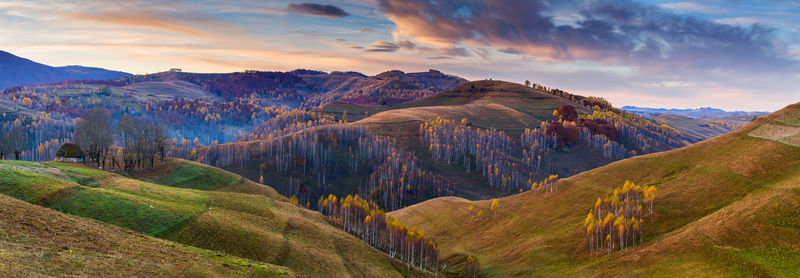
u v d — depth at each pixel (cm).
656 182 13150
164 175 13462
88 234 5184
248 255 7044
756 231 8456
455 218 16812
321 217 12900
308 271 7238
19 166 8381
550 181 16662
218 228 7538
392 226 12900
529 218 14338
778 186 9938
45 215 5322
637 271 9075
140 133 14188
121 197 7688
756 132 13712
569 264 10700
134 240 5641
